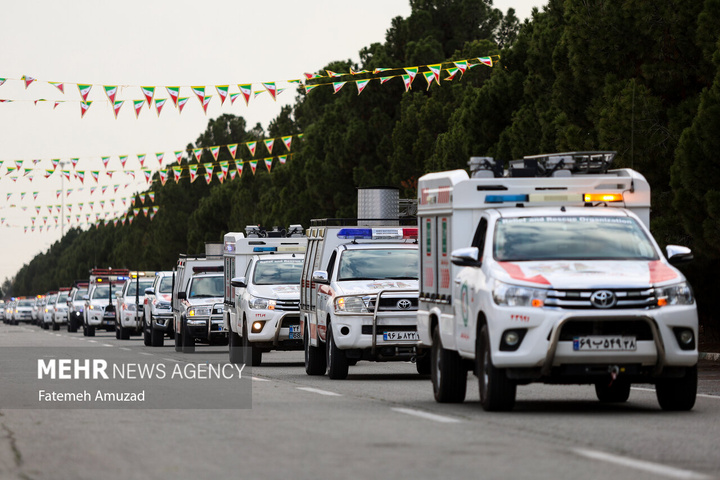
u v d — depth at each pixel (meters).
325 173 171.88
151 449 31.61
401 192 151.88
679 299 39.44
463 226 44.78
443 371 45.50
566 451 30.08
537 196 44.56
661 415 39.75
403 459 28.81
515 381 40.09
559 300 38.88
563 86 86.56
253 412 41.94
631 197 44.97
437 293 47.19
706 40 72.69
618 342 38.81
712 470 26.80
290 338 78.44
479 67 155.88
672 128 75.69
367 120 174.62
